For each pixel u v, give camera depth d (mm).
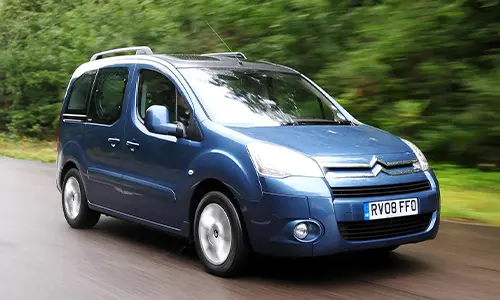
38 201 9453
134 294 4969
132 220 6465
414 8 10773
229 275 5250
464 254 5938
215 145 5336
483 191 8617
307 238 4750
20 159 16328
